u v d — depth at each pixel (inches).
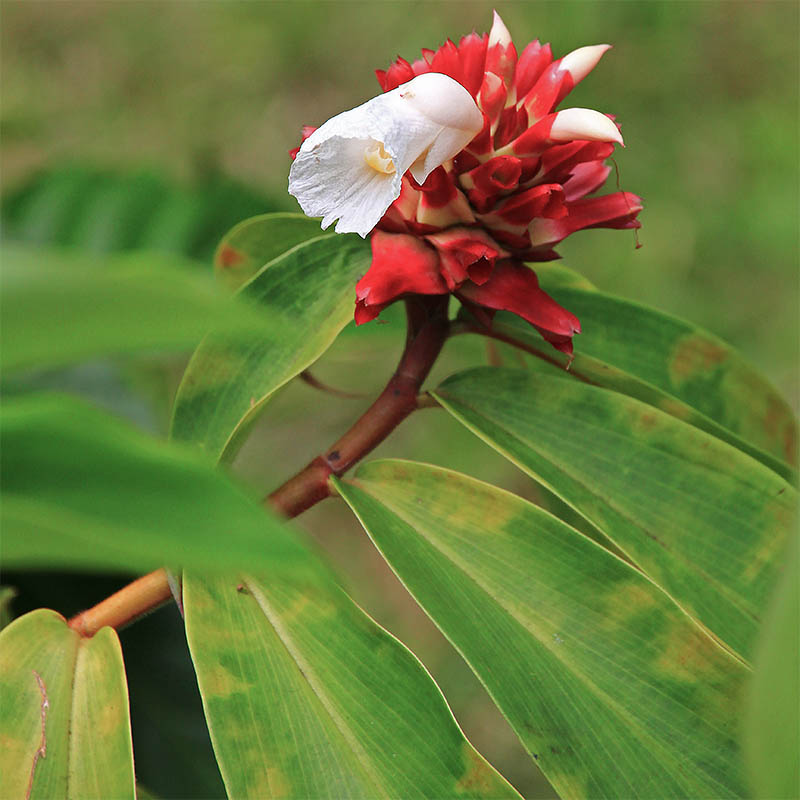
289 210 38.2
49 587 34.0
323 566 24.8
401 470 30.9
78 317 21.5
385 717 29.3
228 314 21.5
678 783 28.9
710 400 33.2
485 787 28.9
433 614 29.6
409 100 29.3
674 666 29.5
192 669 33.7
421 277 30.5
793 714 26.0
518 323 32.0
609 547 32.7
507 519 30.5
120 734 29.2
